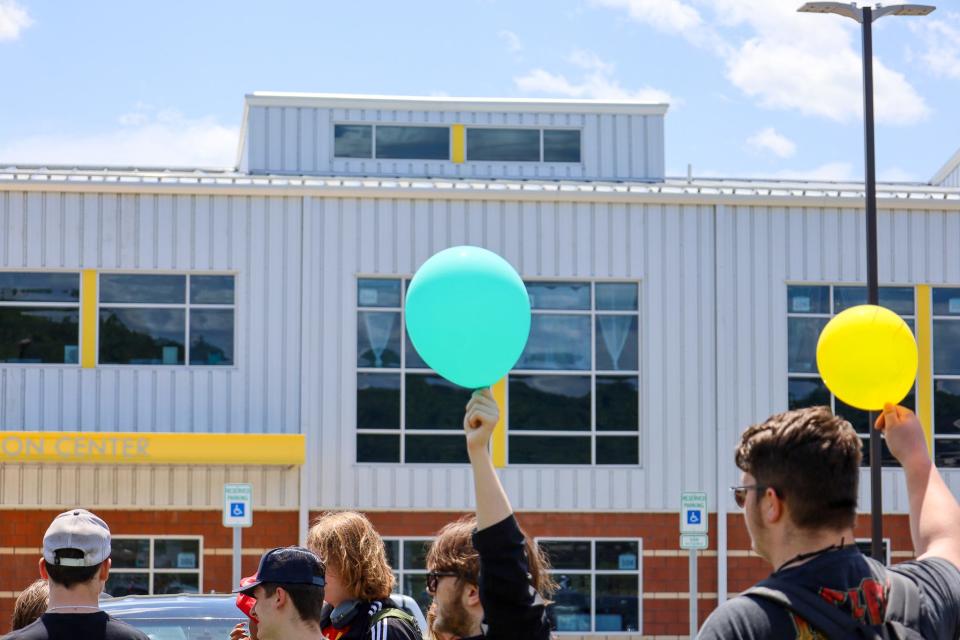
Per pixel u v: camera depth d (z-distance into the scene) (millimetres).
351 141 26875
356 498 21719
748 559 22188
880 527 17344
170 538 21156
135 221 21797
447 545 4316
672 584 22109
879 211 23016
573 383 22406
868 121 18062
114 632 4477
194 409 21672
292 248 22047
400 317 22172
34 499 20953
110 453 20359
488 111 27234
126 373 21609
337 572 4910
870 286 17859
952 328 23062
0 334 21516
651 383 22438
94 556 4500
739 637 2656
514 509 22031
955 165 30062
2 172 21641
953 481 22797
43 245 21625
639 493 22266
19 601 5664
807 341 22812
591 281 22547
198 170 27469
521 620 3178
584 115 27469
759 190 23328
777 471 2805
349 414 21859
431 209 22312
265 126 26594
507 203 22453
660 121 27625
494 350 3525
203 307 21875
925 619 2779
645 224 22656
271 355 21875
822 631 2641
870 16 18078
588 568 22078
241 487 16859
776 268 22766
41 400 21453
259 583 4527
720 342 22578
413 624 4863
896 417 3412
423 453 21984
